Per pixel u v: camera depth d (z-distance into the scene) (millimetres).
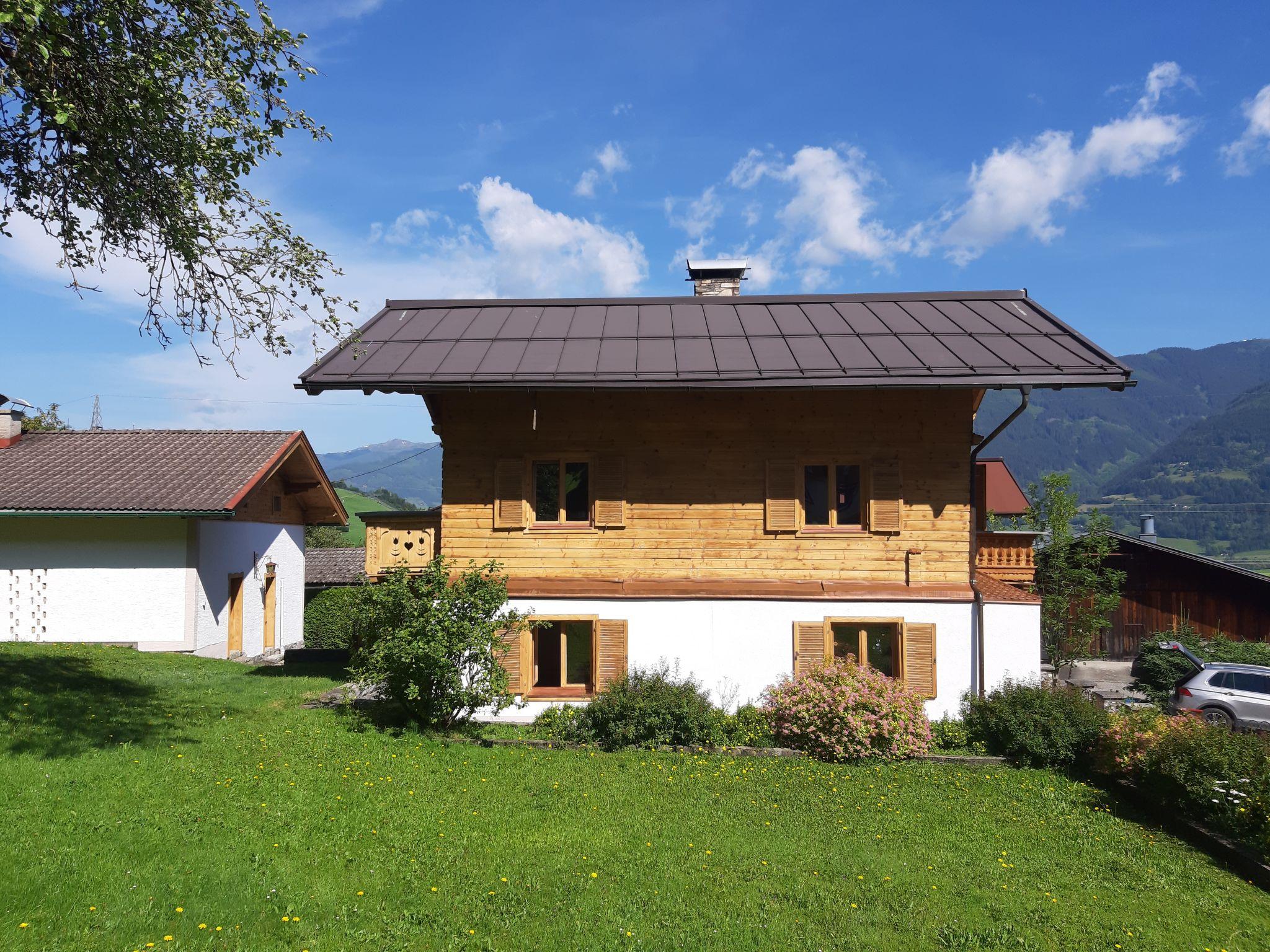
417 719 12781
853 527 14039
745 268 19359
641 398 14133
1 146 9617
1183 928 7441
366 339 14539
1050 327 14766
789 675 13641
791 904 7520
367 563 14477
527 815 9352
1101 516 20891
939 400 14039
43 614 18812
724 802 10211
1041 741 12211
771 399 14125
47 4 7887
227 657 20891
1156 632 22875
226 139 9891
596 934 6777
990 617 13547
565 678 13859
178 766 9656
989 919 7434
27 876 6598
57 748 9633
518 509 13930
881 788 11141
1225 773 9930
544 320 15734
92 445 21656
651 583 13875
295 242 10766
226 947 6098
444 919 6848
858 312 15953
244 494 18984
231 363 10914
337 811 8891
